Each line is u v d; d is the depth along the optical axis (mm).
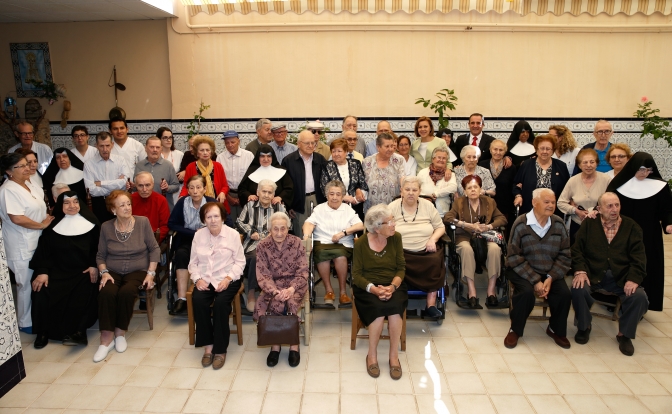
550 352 3893
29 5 6445
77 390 3395
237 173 5809
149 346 4016
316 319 4500
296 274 3885
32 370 3646
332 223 4555
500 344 4020
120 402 3258
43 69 7613
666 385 3424
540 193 4016
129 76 7559
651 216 4207
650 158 4203
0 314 3033
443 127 7109
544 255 4094
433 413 3131
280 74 7352
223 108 7461
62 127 7719
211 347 3752
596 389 3381
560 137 6004
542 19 7160
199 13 7230
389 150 5188
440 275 4141
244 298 4840
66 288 4051
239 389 3400
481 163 5699
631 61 7309
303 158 5305
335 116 7445
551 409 3166
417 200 4535
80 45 7508
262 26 7203
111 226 4203
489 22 7148
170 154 6273
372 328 3564
